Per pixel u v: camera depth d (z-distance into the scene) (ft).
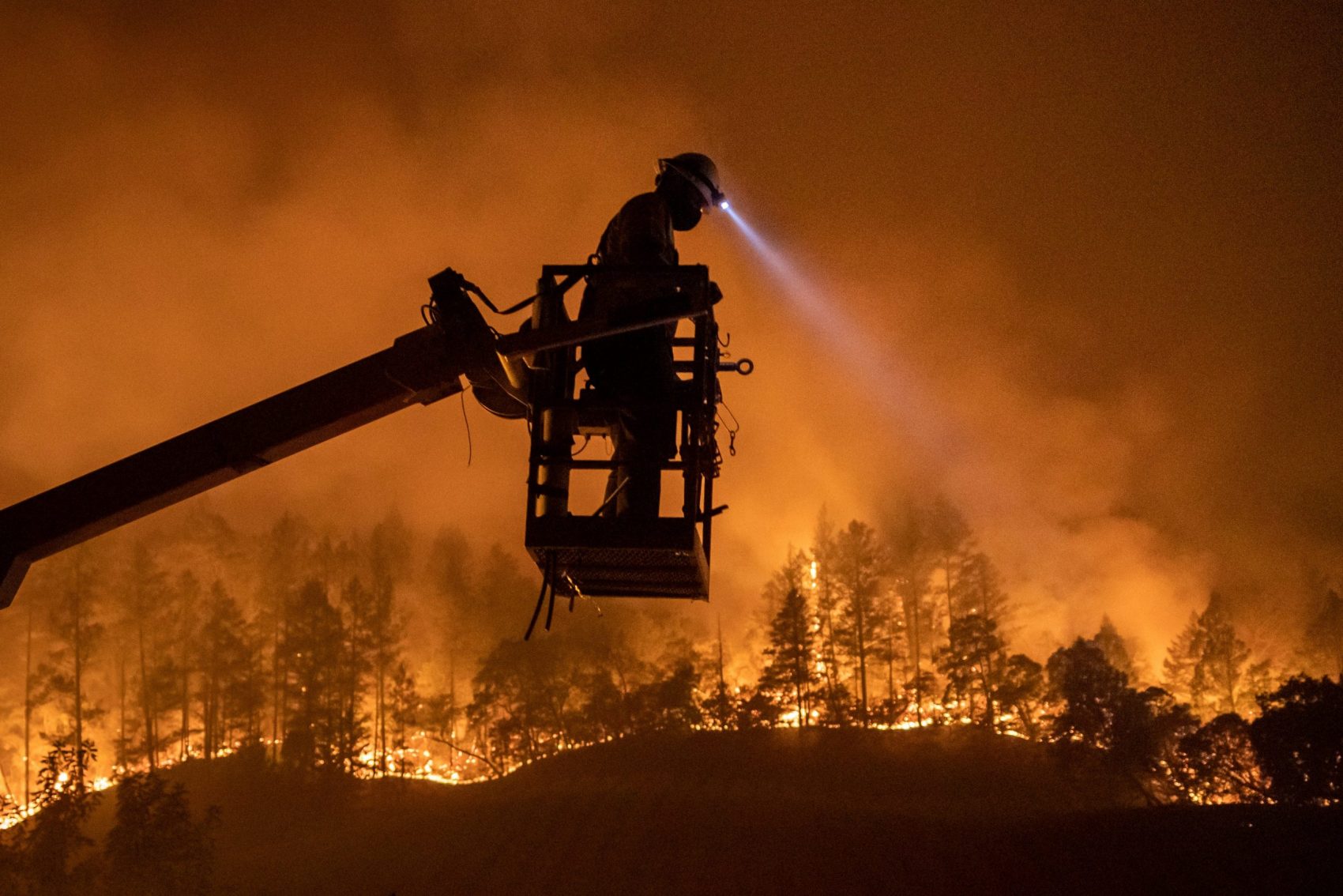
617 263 21.02
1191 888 208.74
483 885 236.22
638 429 19.65
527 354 19.67
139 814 181.06
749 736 337.93
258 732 338.95
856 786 290.97
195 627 360.89
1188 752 255.70
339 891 240.94
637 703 347.15
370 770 334.85
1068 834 239.71
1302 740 233.96
